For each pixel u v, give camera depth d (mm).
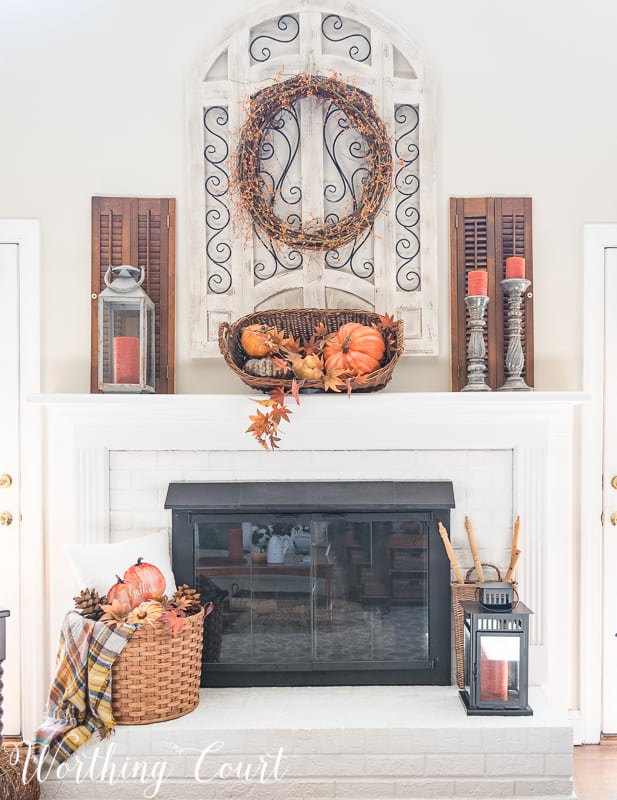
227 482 2533
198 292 2609
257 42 2641
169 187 2637
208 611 2326
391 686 2480
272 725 2145
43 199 2625
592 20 2658
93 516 2525
